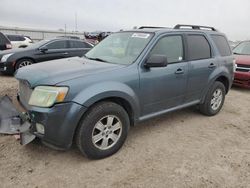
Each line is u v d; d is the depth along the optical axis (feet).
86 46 32.58
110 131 10.81
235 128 14.90
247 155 11.69
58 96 9.21
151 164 10.57
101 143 10.66
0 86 22.27
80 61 12.42
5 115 11.26
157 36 12.63
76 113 9.44
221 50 16.65
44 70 10.60
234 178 9.88
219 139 13.26
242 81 25.04
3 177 9.36
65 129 9.42
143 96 11.80
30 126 9.84
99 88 9.96
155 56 11.30
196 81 14.58
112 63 11.85
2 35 32.60
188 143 12.62
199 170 10.29
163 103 13.00
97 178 9.54
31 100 9.62
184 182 9.49
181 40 13.84
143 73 11.60
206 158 11.25
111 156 11.07
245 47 28.78
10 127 10.61
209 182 9.56
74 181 9.33
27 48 28.96
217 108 16.83
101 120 10.41
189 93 14.42
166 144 12.40
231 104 20.18
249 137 13.74
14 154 10.89
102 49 13.92
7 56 27.25
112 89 10.27
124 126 11.20
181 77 13.48
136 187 9.12
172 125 14.85
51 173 9.73
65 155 10.99
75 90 9.48
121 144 11.35
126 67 11.24
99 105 10.19
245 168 10.59
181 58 13.67
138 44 12.51
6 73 28.12
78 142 10.05
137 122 11.94
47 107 9.21
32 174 9.62
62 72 10.21
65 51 30.50
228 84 17.39
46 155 10.93
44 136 9.37
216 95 16.57
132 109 11.43
